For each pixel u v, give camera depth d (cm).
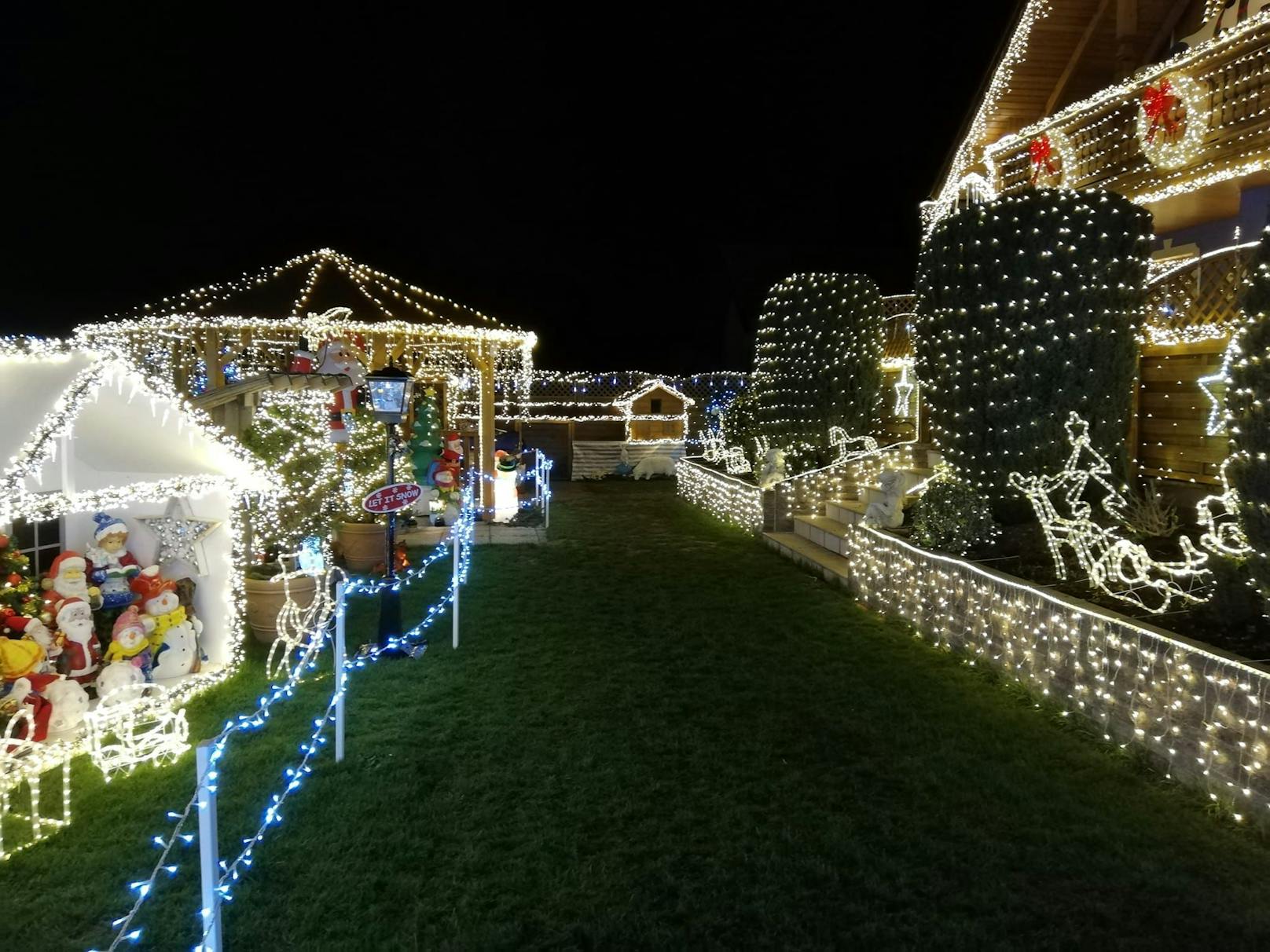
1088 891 338
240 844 371
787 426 1284
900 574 739
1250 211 1061
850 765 452
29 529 525
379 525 954
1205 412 691
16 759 412
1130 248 721
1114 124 1188
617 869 353
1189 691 427
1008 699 551
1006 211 716
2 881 346
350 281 1198
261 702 444
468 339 1282
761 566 992
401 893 336
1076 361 709
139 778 439
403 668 614
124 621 517
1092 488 729
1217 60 1004
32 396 436
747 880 345
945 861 358
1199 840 376
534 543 1148
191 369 1023
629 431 2167
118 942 259
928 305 795
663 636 693
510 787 426
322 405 866
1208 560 532
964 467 771
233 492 591
